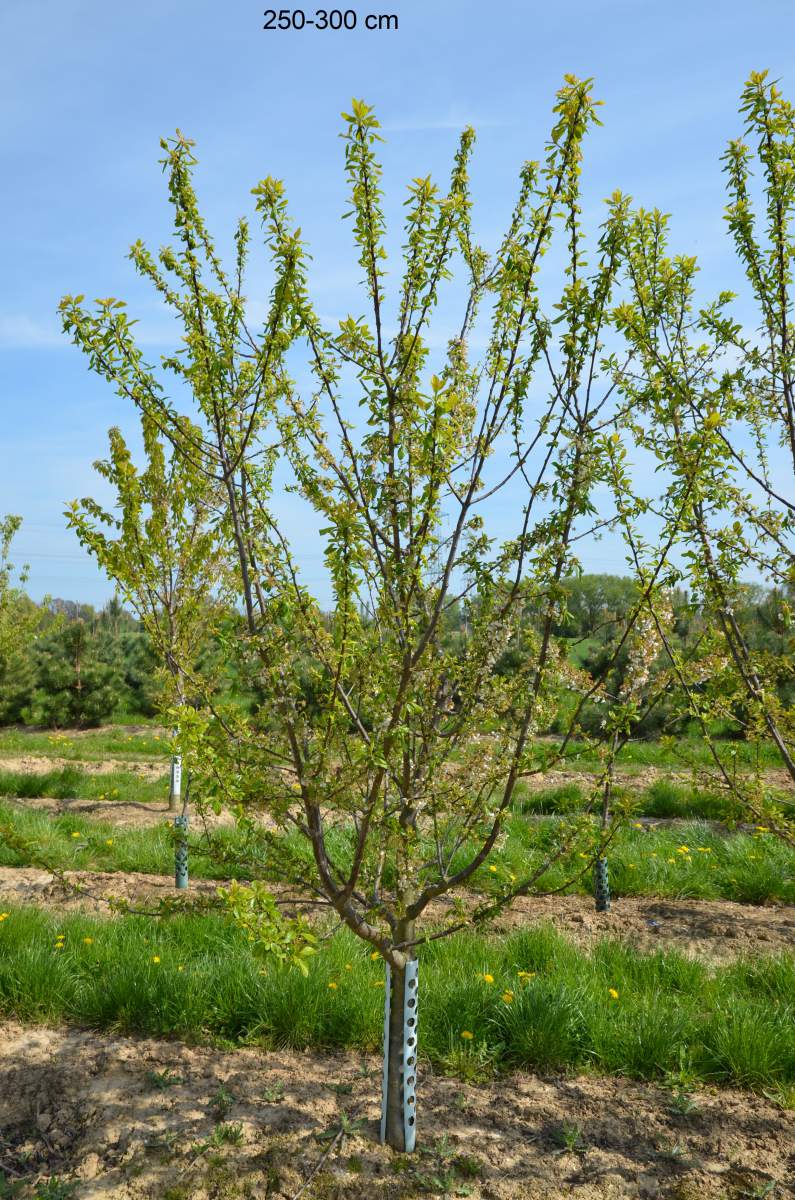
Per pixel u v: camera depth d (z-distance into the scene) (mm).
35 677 19516
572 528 3023
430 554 3131
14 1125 3504
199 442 3299
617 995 4547
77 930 5242
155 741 15227
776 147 3766
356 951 5047
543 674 3006
